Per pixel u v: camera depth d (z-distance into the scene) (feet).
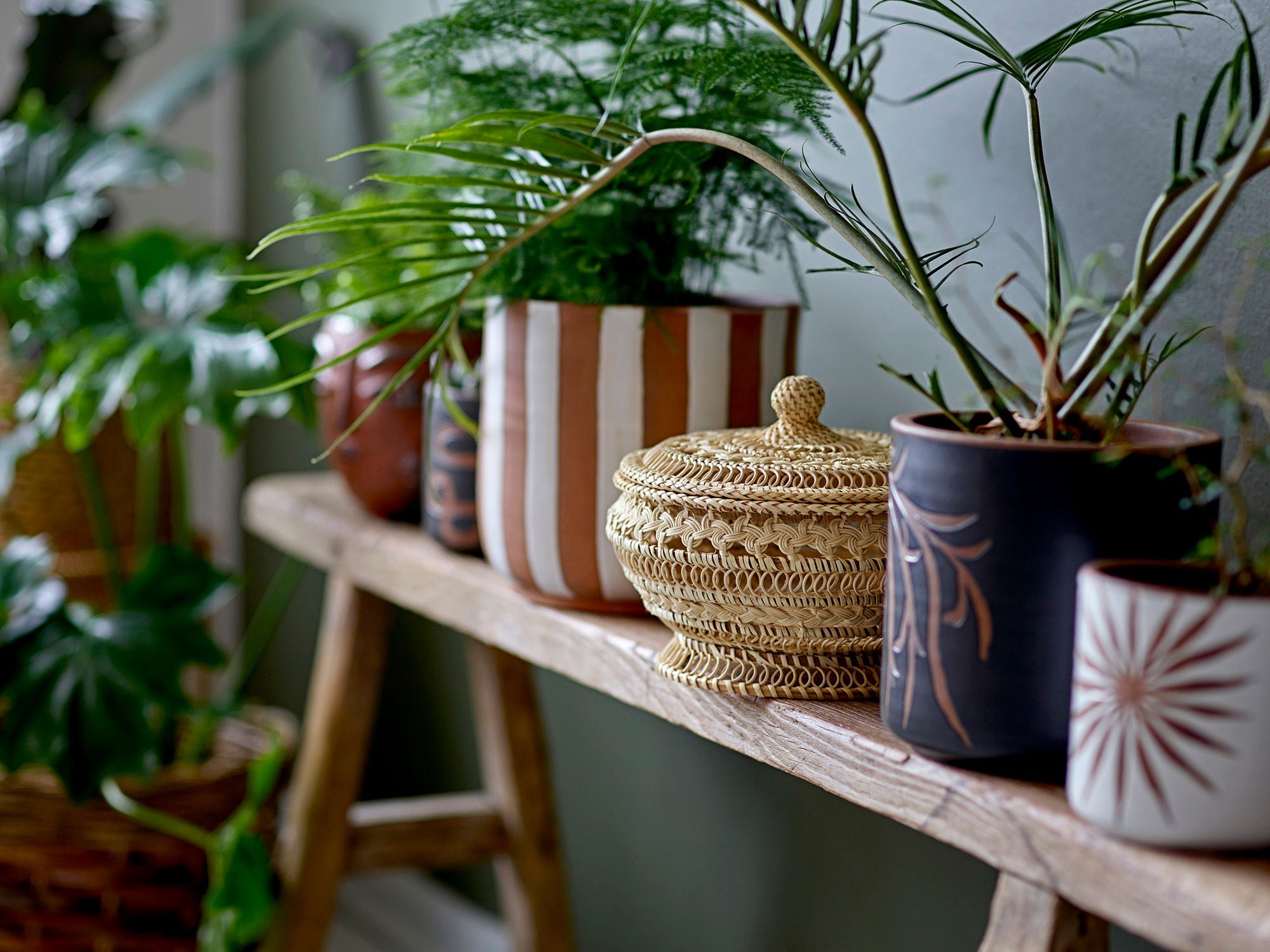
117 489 4.86
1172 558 1.47
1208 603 1.27
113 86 6.31
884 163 1.60
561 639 2.37
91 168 4.54
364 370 3.10
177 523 5.12
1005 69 1.74
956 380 2.61
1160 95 2.20
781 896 3.38
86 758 3.54
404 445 3.10
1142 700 1.31
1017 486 1.45
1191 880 1.29
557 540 2.30
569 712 4.24
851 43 1.75
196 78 5.05
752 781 3.46
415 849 3.73
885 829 3.04
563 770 4.30
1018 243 2.46
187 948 3.91
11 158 4.60
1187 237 1.78
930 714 1.55
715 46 2.02
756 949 3.48
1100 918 1.53
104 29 5.26
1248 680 1.26
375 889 5.52
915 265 1.59
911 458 1.56
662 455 1.96
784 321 2.40
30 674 3.65
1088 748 1.37
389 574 3.05
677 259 2.36
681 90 2.29
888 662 1.63
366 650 3.60
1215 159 1.54
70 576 4.61
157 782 3.83
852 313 2.89
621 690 2.19
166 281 4.07
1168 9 2.07
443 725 5.01
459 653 4.85
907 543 1.57
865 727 1.74
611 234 2.31
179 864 3.86
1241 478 2.12
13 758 3.53
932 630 1.54
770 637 1.85
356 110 5.04
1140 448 1.44
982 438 1.49
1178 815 1.30
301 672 5.98
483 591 2.63
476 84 2.35
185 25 6.45
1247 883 1.28
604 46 3.16
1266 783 1.28
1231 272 2.10
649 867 3.90
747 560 1.78
